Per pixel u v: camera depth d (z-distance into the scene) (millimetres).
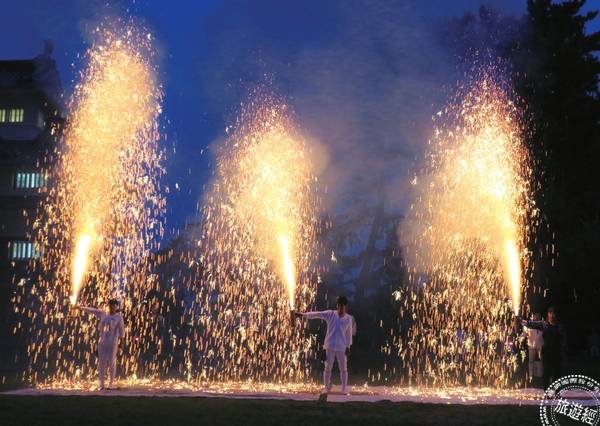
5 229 32688
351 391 12539
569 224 26109
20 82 38375
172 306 23891
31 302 29578
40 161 32938
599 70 27875
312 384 15102
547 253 25781
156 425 8102
